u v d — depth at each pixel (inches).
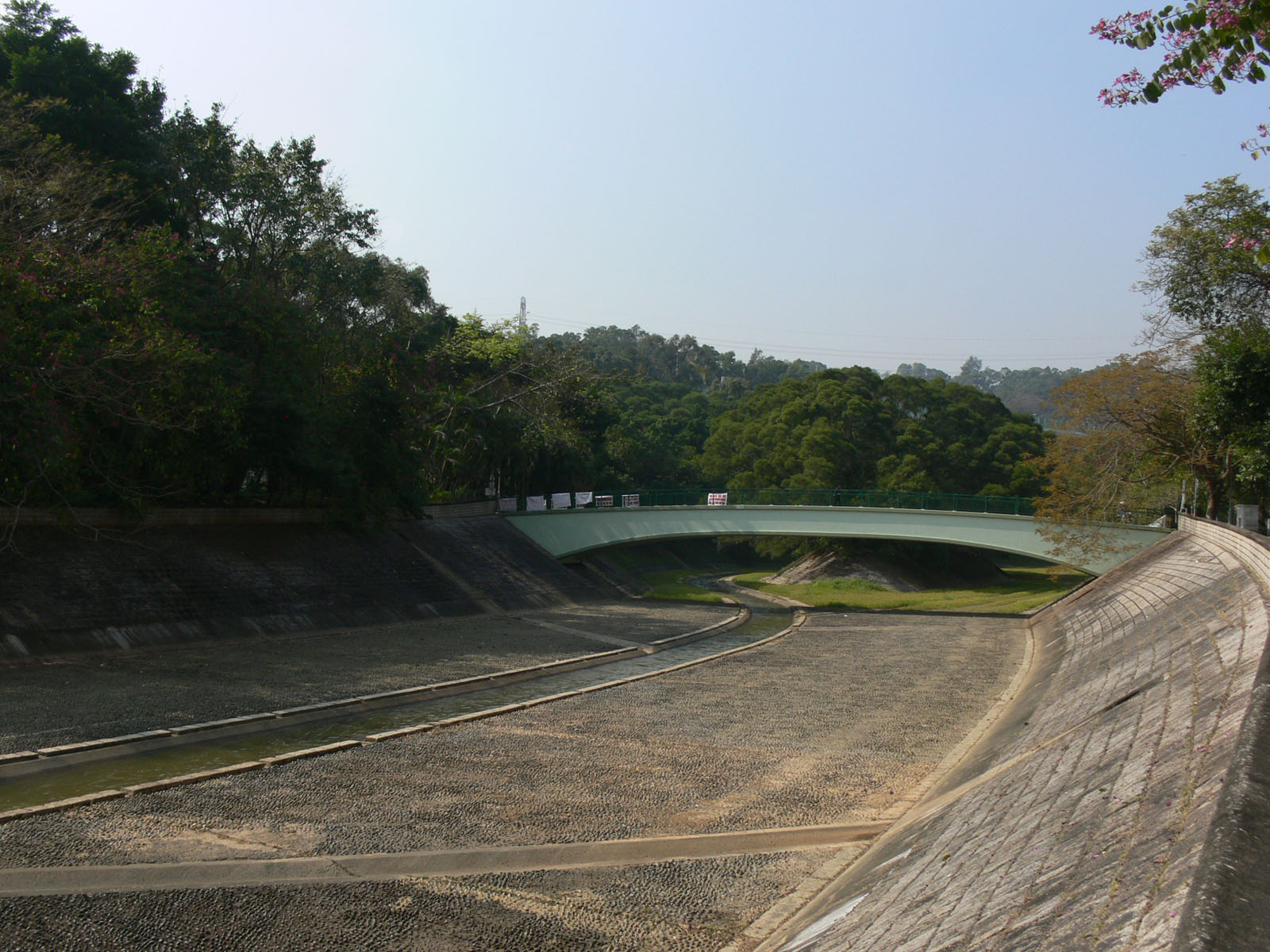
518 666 1311.5
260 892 478.9
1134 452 1815.9
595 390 2674.7
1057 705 853.2
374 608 1669.5
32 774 711.1
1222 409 1315.2
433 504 2276.1
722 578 3602.4
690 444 4751.5
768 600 2706.7
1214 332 1374.3
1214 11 313.9
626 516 2551.7
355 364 2047.2
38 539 1284.4
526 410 2471.7
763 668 1343.5
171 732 838.5
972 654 1531.7
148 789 660.1
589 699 1074.7
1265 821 201.8
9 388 1125.1
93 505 1393.9
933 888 400.2
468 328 2623.0
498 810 636.1
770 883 507.2
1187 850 259.3
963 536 2224.4
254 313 1584.6
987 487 3029.0
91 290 1280.8
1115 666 920.3
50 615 1170.0
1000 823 467.2
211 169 1691.7
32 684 989.8
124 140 1594.5
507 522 2512.3
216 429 1443.2
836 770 761.0
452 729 898.1
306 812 621.0
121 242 1505.9
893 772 757.3
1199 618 901.2
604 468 3476.9
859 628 1940.2
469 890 488.4
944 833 506.0
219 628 1364.4
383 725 935.0
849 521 2348.7
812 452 3189.0
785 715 994.7
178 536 1507.1
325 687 1087.0
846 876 508.7
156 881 487.8
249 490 1875.0
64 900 455.8
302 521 1787.6
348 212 1908.2
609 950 419.5
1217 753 360.8
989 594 2778.1
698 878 511.5
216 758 785.6
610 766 765.9
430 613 1777.8
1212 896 168.4
